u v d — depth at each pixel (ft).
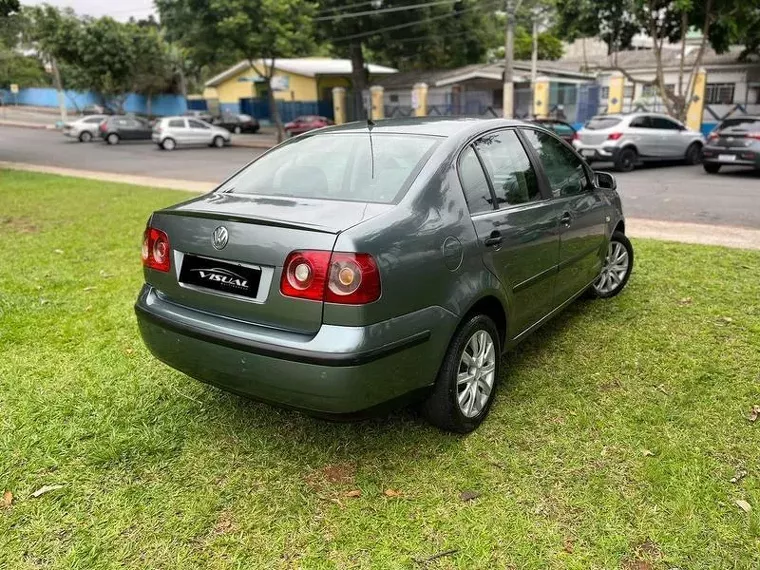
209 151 89.20
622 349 14.05
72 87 168.35
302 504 9.16
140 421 11.46
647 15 65.77
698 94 75.72
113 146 97.60
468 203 10.59
